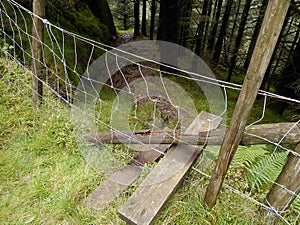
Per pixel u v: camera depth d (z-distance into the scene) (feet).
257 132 4.82
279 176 5.11
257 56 3.70
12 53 11.39
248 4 23.54
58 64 12.63
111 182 6.48
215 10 28.30
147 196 5.40
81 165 7.05
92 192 6.28
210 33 30.40
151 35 38.34
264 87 22.21
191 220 5.65
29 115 8.59
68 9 22.43
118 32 41.83
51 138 7.80
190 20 23.71
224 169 5.10
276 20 3.35
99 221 5.67
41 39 7.94
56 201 6.09
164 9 24.07
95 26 25.76
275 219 5.46
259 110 18.83
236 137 4.60
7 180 6.57
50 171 6.87
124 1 42.29
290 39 22.02
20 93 9.41
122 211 5.16
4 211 5.87
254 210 5.79
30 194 6.23
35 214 5.84
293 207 5.80
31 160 7.16
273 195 5.28
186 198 6.07
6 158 7.09
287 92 18.67
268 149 8.79
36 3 7.33
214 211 5.81
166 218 5.63
